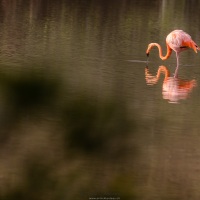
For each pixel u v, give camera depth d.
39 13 64.12
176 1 85.69
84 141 5.04
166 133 22.03
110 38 49.78
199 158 19.64
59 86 4.93
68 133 5.06
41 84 4.86
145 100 27.86
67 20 59.81
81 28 54.78
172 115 25.19
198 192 16.78
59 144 5.27
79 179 5.37
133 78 33.31
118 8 74.00
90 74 33.06
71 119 5.07
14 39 45.94
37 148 6.07
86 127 5.05
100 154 5.13
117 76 33.44
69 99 5.22
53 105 4.95
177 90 31.08
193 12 75.44
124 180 5.17
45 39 46.81
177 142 21.19
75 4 74.81
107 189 5.41
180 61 41.34
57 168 5.30
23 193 5.23
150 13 71.19
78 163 5.31
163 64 39.38
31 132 6.57
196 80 34.25
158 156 19.41
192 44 39.34
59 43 45.03
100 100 5.31
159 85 32.06
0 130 4.99
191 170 18.47
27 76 4.86
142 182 16.88
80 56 39.44
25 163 5.36
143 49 45.16
